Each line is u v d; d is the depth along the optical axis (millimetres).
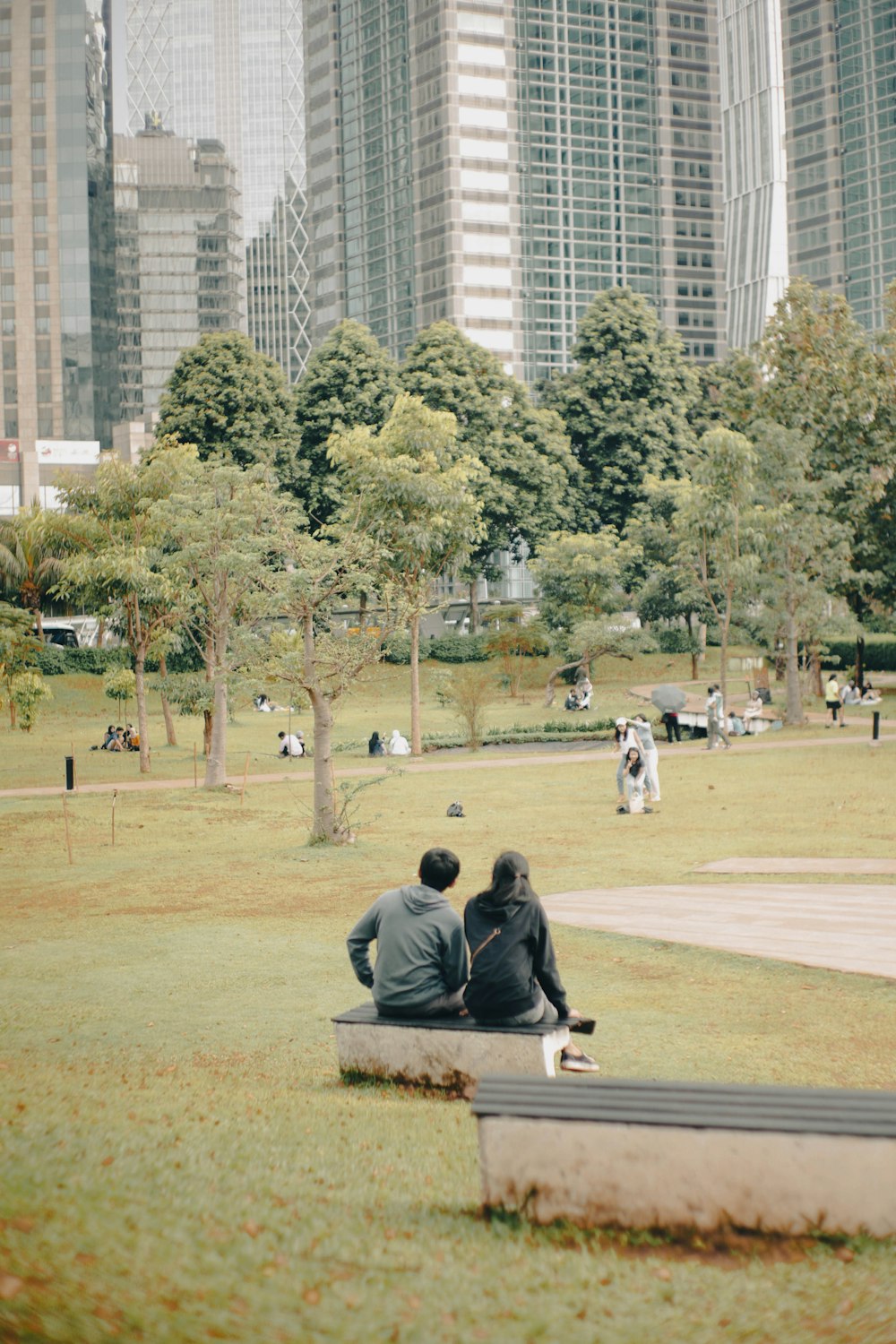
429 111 142500
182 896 17375
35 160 181750
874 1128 4801
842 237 148500
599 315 84500
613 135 147375
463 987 7867
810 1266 4461
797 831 21016
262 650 23938
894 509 55906
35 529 65312
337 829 22031
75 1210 4109
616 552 66812
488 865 18938
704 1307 4008
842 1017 9750
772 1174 4824
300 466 77562
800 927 13094
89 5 184375
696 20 152750
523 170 142500
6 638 33719
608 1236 4844
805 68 150125
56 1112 5938
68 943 13961
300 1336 3393
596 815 24984
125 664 69250
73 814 28781
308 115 168750
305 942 13727
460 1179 5602
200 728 57281
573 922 13852
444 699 46375
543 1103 5152
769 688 56781
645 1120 4934
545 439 80375
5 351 181750
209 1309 3461
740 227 155875
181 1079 7781
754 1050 8836
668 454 83312
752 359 57281
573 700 58875
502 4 141375
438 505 41562
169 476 40906
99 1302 3289
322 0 164000
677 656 77938
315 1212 4766
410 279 148125
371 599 26984
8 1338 2908
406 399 43969
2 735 54188
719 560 45281
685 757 36938
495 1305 3912
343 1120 6586
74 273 181750
